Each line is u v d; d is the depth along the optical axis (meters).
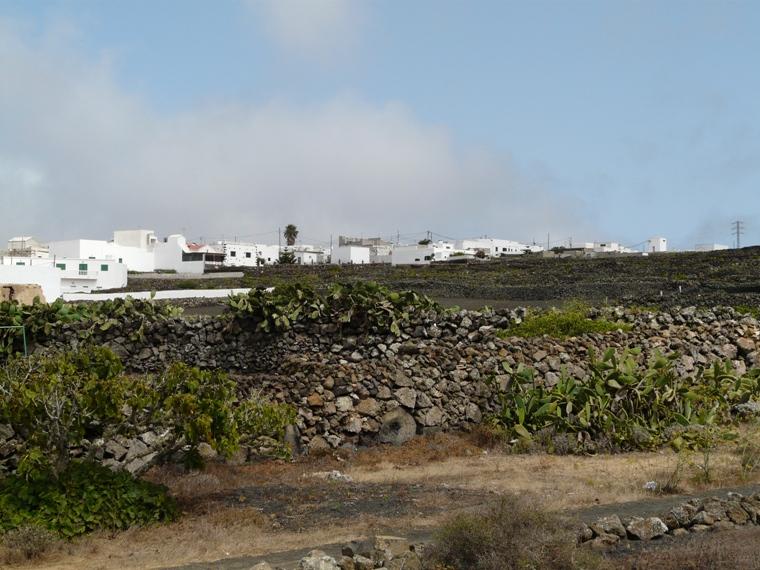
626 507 11.71
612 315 23.23
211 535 10.97
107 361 12.28
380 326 19.28
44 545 10.29
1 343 18.27
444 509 12.05
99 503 11.32
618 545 9.66
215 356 19.92
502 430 18.08
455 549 8.83
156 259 117.69
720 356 22.89
